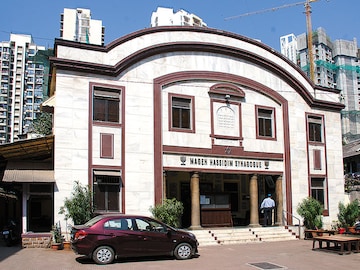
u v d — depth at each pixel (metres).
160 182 20.64
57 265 13.51
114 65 20.42
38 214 26.44
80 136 19.27
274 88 25.22
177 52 22.34
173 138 21.47
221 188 27.08
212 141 22.55
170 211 19.30
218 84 23.19
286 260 15.45
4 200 30.12
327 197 26.28
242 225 26.02
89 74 19.92
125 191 19.81
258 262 14.85
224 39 23.94
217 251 17.69
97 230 13.96
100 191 19.52
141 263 14.20
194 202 21.66
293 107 25.81
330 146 27.12
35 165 19.61
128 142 20.25
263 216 25.38
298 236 22.92
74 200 17.84
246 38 24.62
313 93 27.03
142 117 20.78
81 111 19.47
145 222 14.84
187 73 22.31
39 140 18.72
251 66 24.58
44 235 17.95
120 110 20.41
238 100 23.86
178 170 21.34
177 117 21.94
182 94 22.16
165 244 14.80
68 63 19.39
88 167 19.17
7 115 112.19
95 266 13.40
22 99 113.56
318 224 23.72
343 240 17.19
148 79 21.27
